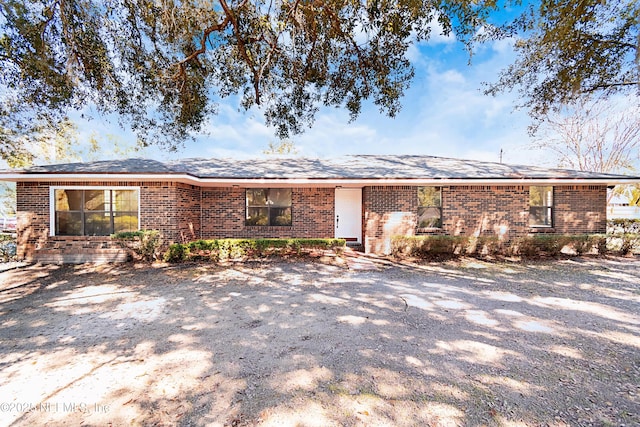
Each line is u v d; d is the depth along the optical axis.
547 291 6.12
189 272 8.02
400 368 3.21
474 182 9.88
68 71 6.32
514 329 4.24
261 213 11.84
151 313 5.02
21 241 9.67
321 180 9.93
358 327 4.36
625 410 2.51
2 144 11.22
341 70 7.51
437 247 9.86
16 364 3.38
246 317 4.81
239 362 3.37
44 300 5.75
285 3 6.12
